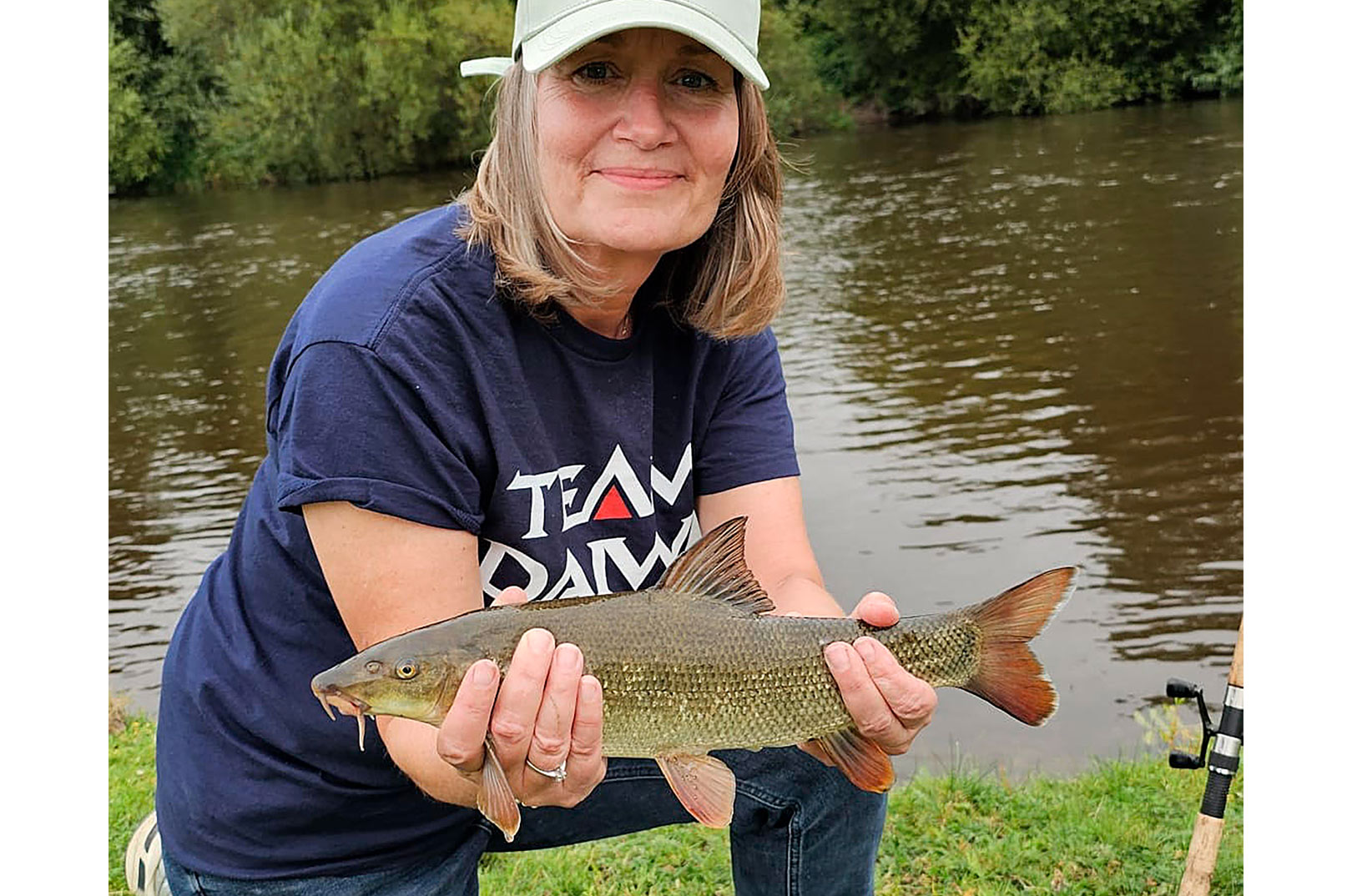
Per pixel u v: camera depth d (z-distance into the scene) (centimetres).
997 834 130
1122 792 139
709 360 89
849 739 75
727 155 77
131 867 102
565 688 65
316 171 1023
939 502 317
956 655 75
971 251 584
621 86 74
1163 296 492
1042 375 414
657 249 77
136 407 455
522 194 77
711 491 92
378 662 67
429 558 74
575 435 81
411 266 76
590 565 82
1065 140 874
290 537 78
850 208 709
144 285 641
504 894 120
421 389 74
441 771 73
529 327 79
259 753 80
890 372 428
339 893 83
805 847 90
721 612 72
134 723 176
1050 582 74
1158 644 233
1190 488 318
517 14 78
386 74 1005
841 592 271
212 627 83
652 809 91
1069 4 1043
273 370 79
